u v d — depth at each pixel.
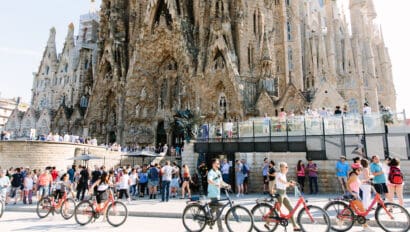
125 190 23.45
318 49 73.00
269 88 55.19
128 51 70.12
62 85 90.00
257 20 60.00
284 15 63.09
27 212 20.25
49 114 84.62
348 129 25.75
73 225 14.63
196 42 61.44
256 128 28.92
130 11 71.19
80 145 40.31
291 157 26.84
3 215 18.53
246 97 54.34
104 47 72.44
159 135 63.88
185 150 31.50
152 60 64.88
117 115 64.75
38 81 95.62
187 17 63.06
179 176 28.48
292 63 62.41
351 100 72.50
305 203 12.01
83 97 80.81
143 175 26.36
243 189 25.55
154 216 17.39
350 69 77.31
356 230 12.41
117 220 14.45
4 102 144.12
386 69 85.00
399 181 14.55
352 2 85.56
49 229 13.70
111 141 66.81
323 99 56.12
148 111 64.31
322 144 26.34
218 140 30.41
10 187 25.11
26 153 36.72
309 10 87.50
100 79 68.88
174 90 63.78
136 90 63.88
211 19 59.47
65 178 17.34
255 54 58.12
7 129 92.19
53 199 17.33
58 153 37.88
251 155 28.12
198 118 44.25
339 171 20.72
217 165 12.88
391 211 12.21
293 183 12.11
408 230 11.96
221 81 55.78
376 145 24.64
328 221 11.40
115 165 42.47
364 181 13.07
